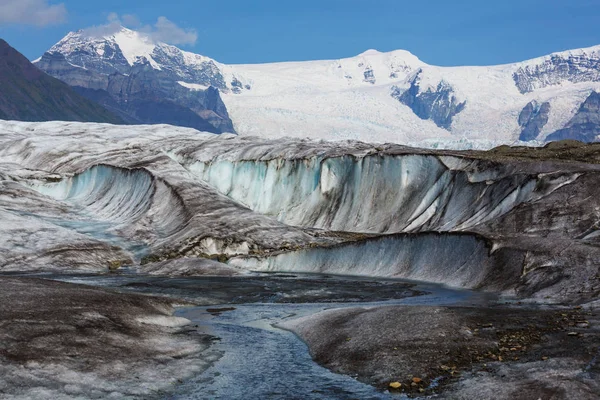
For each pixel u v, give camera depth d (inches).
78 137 6491.1
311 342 1131.9
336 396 832.3
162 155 5004.9
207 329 1277.1
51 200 4242.1
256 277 2372.0
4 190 4114.2
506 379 812.0
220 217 3538.4
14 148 6092.5
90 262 2849.4
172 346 1082.7
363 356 984.3
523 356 904.9
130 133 6732.3
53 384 836.0
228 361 1013.2
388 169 3764.8
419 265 2224.4
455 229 2824.8
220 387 879.7
